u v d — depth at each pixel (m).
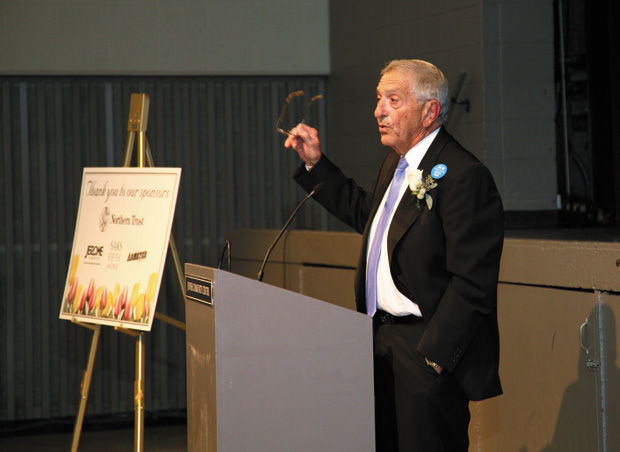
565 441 3.71
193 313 2.88
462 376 2.89
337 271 5.16
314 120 7.90
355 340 2.74
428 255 2.90
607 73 6.20
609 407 3.46
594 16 6.18
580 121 6.20
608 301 3.46
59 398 7.32
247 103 7.73
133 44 7.36
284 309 2.66
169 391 7.51
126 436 6.61
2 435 6.69
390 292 3.02
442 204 2.91
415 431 2.90
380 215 3.17
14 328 7.29
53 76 7.32
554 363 3.77
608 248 3.42
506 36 6.09
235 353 2.61
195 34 7.49
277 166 7.77
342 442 2.72
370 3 7.12
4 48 7.12
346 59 7.49
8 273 7.25
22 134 7.29
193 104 7.61
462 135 6.32
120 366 7.42
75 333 7.33
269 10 7.64
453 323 2.79
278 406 2.65
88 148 7.42
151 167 4.52
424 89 3.01
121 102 7.47
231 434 2.60
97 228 4.57
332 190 3.46
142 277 4.26
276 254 5.75
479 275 2.81
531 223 6.17
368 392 2.75
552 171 6.20
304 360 2.68
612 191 6.22
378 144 7.09
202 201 7.66
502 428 4.14
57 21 7.21
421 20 6.59
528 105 6.15
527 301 3.93
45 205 7.33
